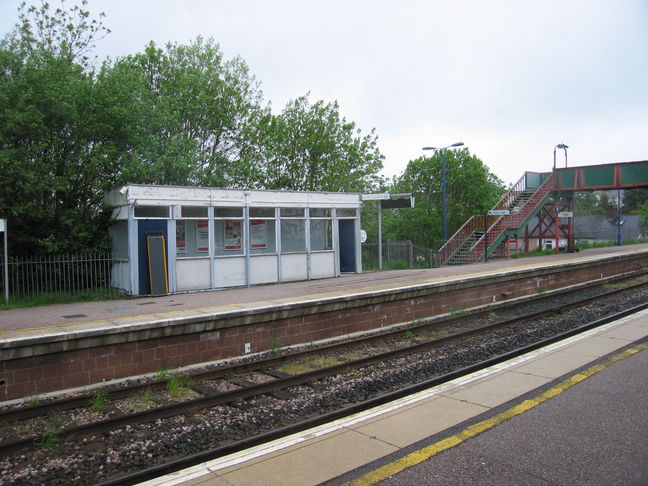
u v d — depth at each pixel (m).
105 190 17.05
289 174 28.59
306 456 5.01
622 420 5.71
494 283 17.38
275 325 11.45
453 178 35.69
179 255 16.05
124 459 5.84
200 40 25.52
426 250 26.12
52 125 16.11
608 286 21.28
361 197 20.52
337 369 9.34
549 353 8.70
